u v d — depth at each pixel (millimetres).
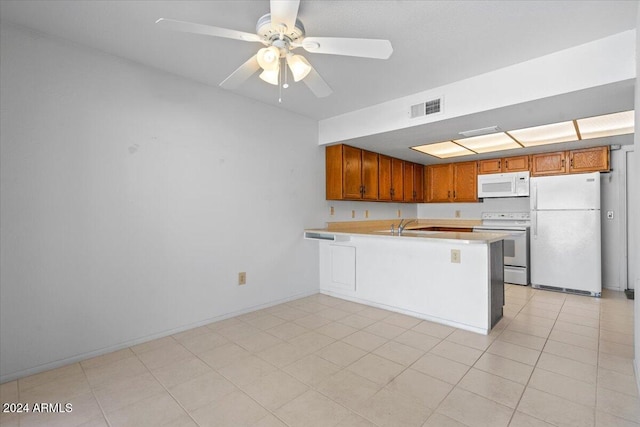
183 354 2436
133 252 2600
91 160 2389
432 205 6172
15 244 2082
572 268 4070
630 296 3887
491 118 2986
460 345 2566
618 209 4277
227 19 2025
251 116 3412
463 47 2312
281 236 3715
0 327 2035
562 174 4516
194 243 2971
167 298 2795
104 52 2443
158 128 2740
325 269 4125
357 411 1738
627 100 2512
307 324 3051
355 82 2932
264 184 3537
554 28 2076
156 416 1714
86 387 1992
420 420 1661
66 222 2277
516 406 1766
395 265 3420
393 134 3594
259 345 2590
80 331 2342
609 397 1839
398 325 3023
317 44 1794
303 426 1626
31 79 2137
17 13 1956
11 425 1646
